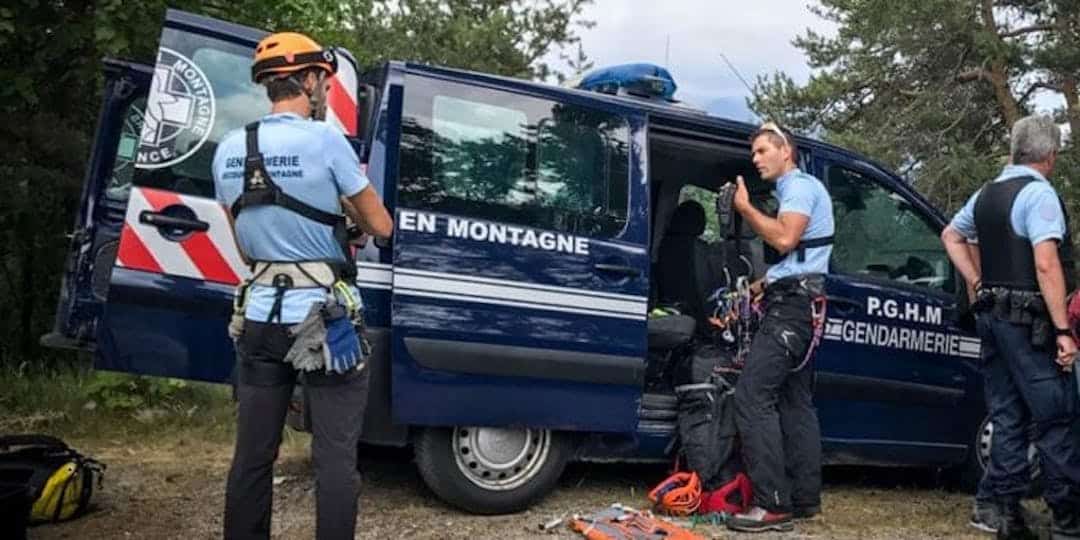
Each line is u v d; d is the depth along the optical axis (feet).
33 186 28.32
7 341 29.17
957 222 14.92
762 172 14.83
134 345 12.82
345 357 10.23
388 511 14.85
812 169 16.78
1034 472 16.88
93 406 21.25
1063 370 13.53
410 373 13.42
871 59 54.13
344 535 10.44
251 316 10.26
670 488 15.06
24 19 22.57
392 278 13.51
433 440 14.15
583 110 15.02
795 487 15.05
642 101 16.05
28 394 22.30
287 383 10.67
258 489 10.67
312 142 10.25
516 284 14.05
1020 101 50.85
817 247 14.67
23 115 27.12
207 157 13.17
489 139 14.33
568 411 14.37
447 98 14.19
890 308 16.83
